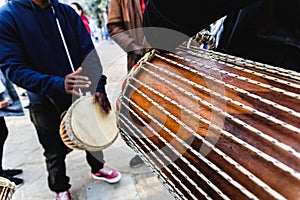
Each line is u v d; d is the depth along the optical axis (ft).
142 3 6.23
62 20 5.74
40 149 9.54
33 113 6.01
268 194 1.82
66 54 5.85
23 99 14.88
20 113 7.45
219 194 2.18
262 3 2.85
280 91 2.31
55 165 6.36
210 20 2.29
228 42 3.41
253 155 2.02
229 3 2.17
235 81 2.58
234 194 2.06
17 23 5.17
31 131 11.10
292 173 1.77
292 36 2.76
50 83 5.09
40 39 5.42
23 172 8.17
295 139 1.92
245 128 2.17
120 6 6.33
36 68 5.56
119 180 7.36
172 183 2.79
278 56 2.92
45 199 7.00
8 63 5.08
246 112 2.27
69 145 5.36
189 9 2.19
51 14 5.56
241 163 2.06
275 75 2.57
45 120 6.01
